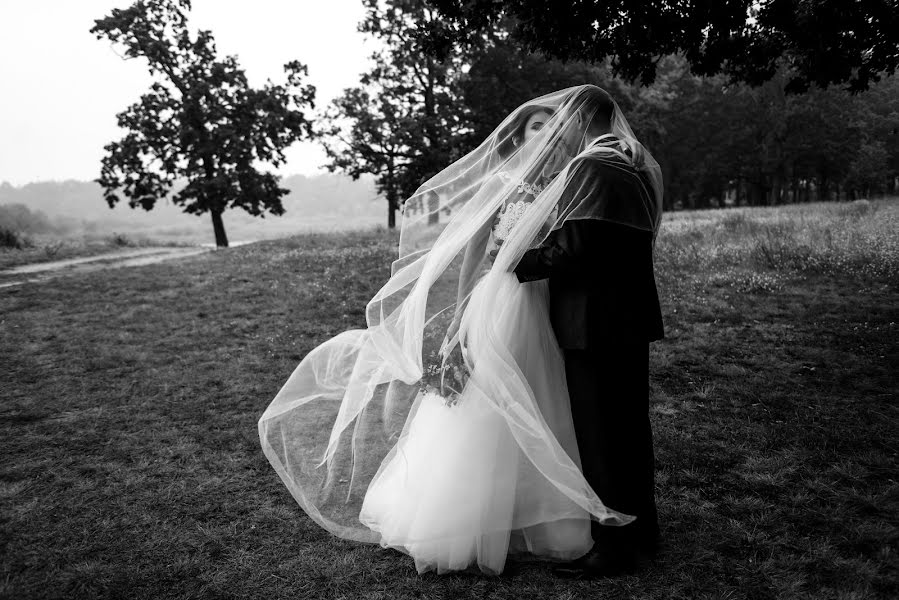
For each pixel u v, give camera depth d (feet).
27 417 14.10
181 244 111.34
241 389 16.17
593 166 7.44
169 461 11.59
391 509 8.45
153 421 13.82
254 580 7.78
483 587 7.60
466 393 7.84
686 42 23.39
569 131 8.07
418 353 8.30
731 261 34.53
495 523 7.73
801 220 50.83
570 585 7.60
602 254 7.44
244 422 13.67
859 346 18.48
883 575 7.59
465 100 108.58
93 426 13.48
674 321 22.81
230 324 24.73
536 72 103.35
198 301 30.27
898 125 162.09
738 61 25.11
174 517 9.43
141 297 31.73
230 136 101.55
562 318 7.76
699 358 18.06
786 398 14.38
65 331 23.89
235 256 54.39
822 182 191.21
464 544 7.68
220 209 104.06
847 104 161.07
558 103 8.34
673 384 15.83
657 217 8.15
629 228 7.41
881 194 170.19
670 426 12.90
